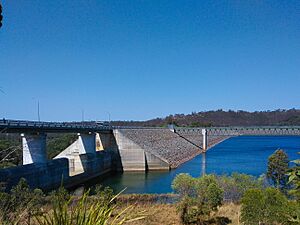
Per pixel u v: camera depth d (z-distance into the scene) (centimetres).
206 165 9038
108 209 627
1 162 765
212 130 13525
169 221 3222
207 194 3328
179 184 3897
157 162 8725
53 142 8638
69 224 580
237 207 3678
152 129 12088
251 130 12231
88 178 7338
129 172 8556
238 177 4288
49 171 5709
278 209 2378
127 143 8862
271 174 4162
